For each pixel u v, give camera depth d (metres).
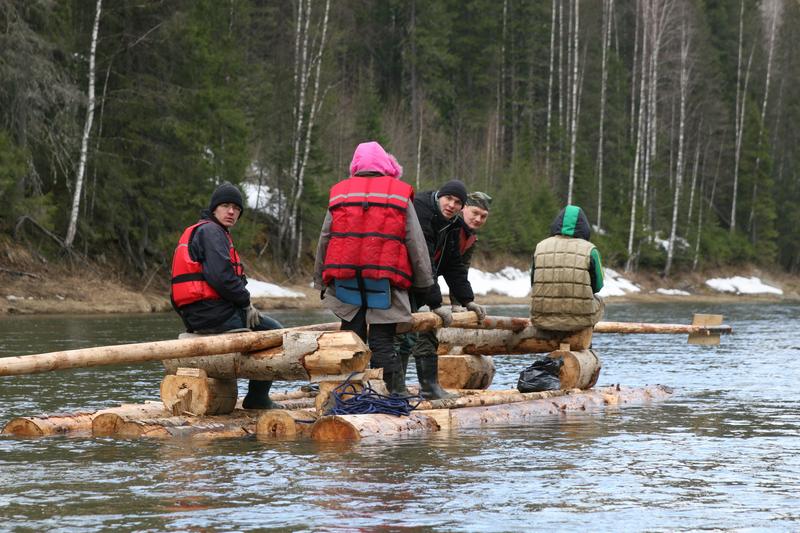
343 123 84.75
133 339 27.41
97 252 53.12
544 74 120.69
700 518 7.45
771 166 118.19
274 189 73.12
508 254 85.94
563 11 121.06
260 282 60.53
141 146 53.75
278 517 7.29
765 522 7.34
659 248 102.88
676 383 19.33
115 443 10.97
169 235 53.44
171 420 11.93
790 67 127.25
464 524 7.16
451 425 12.54
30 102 46.22
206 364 12.36
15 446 10.74
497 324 15.37
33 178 47.28
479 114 110.00
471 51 115.06
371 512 7.48
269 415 11.83
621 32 132.25
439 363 16.28
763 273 114.12
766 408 15.17
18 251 48.50
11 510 7.50
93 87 49.28
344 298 12.33
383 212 12.13
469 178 95.06
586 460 9.98
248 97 69.62
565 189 103.81
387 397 12.23
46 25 47.16
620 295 83.19
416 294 13.28
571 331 16.59
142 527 6.98
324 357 11.93
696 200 114.38
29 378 18.94
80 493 8.13
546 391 15.57
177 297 12.30
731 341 32.59
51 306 44.53
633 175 108.44
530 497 8.12
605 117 111.56
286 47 77.94
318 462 9.70
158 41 52.22
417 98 105.50
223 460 9.80
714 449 10.84
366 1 109.00
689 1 116.88
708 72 118.56
